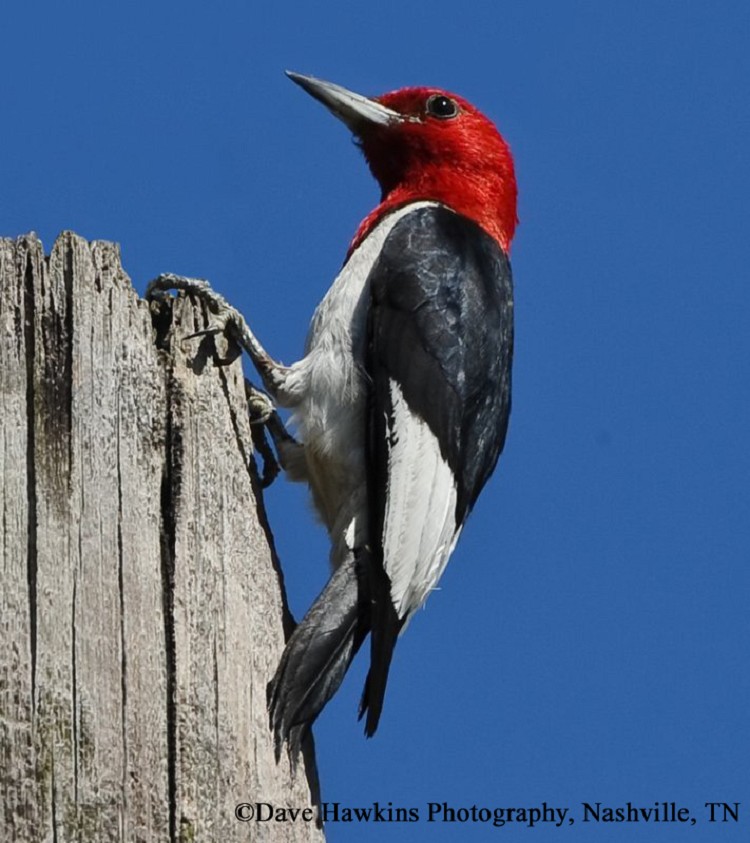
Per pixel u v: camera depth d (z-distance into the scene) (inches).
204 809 361.7
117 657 363.9
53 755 349.4
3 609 357.4
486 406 498.3
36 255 389.7
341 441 463.8
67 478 374.6
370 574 438.6
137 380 392.2
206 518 390.0
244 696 381.1
